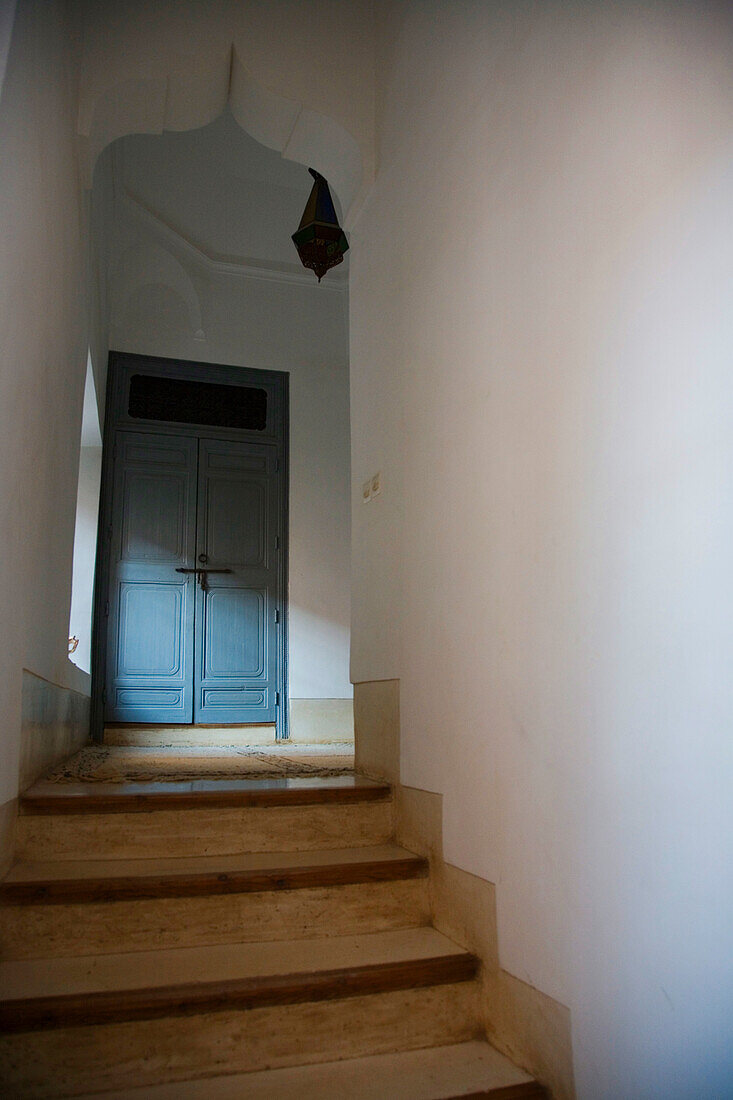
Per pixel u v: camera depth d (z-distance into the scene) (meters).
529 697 2.01
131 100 3.57
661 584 1.52
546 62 2.11
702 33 1.48
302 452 7.40
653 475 1.57
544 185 2.09
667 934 1.45
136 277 6.85
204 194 6.82
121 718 6.62
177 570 6.94
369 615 3.45
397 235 3.37
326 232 4.15
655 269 1.59
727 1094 1.27
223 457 7.22
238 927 2.31
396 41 3.50
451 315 2.71
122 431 6.98
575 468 1.86
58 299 2.91
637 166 1.68
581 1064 1.69
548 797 1.89
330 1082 1.83
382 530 3.34
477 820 2.26
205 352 7.24
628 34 1.73
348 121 3.73
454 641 2.51
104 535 6.80
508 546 2.18
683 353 1.50
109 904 2.22
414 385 3.05
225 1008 1.91
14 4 1.79
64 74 2.81
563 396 1.93
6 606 2.20
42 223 2.43
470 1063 1.94
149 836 2.62
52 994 1.84
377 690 3.27
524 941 1.95
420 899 2.54
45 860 2.53
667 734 1.48
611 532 1.70
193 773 3.49
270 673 7.04
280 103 3.68
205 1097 1.75
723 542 1.36
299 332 7.52
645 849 1.53
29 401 2.40
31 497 2.56
